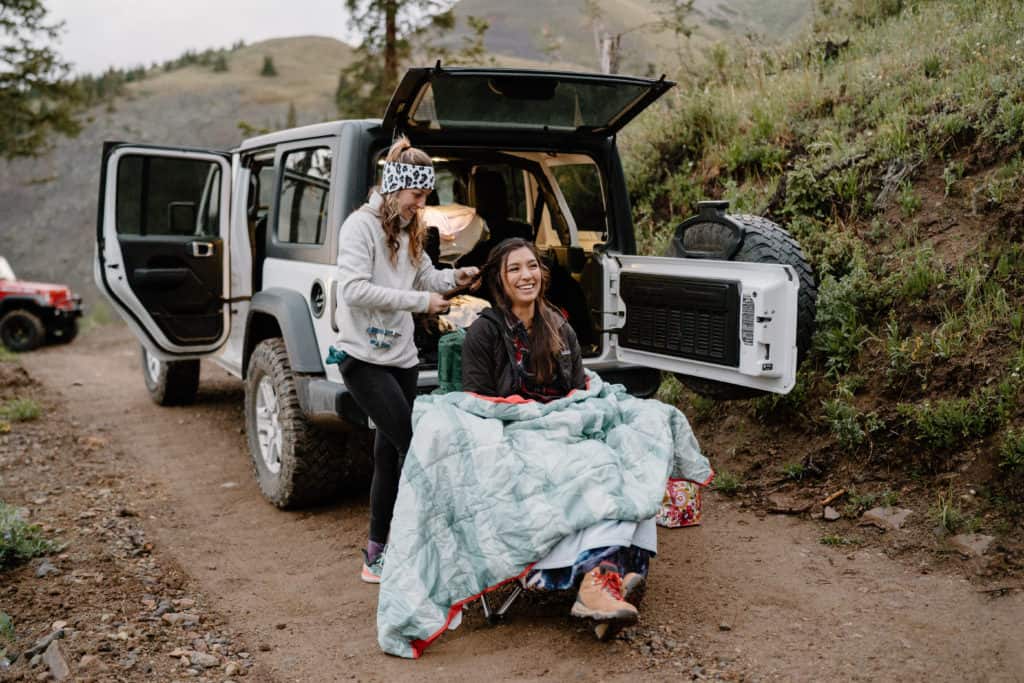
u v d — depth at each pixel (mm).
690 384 4285
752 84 7801
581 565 2803
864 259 5055
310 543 4164
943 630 2986
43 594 3506
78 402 7668
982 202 4914
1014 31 6191
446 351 3342
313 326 4301
